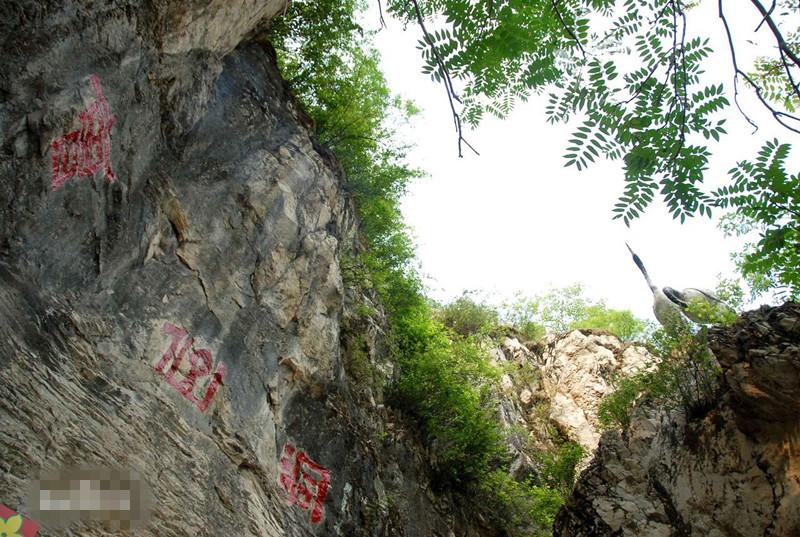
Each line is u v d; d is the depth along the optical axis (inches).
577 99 151.5
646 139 146.1
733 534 406.0
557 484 698.2
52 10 239.1
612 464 507.8
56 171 239.8
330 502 383.6
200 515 244.8
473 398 613.0
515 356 995.9
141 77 294.0
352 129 591.2
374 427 501.7
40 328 219.6
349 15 533.0
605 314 1233.4
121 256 278.1
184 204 326.0
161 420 261.6
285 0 408.8
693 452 456.1
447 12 156.3
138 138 295.7
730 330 416.2
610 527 471.8
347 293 552.7
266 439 341.1
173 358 291.1
